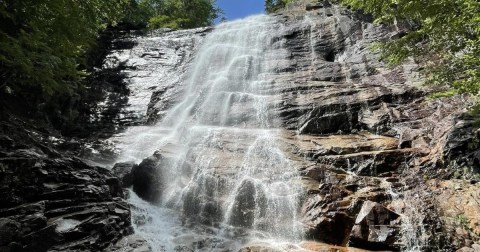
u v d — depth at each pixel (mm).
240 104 15711
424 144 11039
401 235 7770
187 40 24469
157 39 24641
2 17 10672
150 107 18469
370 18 22578
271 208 9266
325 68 18172
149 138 15102
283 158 11023
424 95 13539
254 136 12734
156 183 10766
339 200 8797
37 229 6449
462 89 8523
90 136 15633
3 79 11656
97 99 18859
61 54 11766
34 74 10500
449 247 7586
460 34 9250
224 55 21641
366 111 13656
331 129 13570
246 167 10531
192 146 12398
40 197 7223
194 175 10703
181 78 20594
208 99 16859
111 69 21719
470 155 9500
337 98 14461
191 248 8055
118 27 27000
